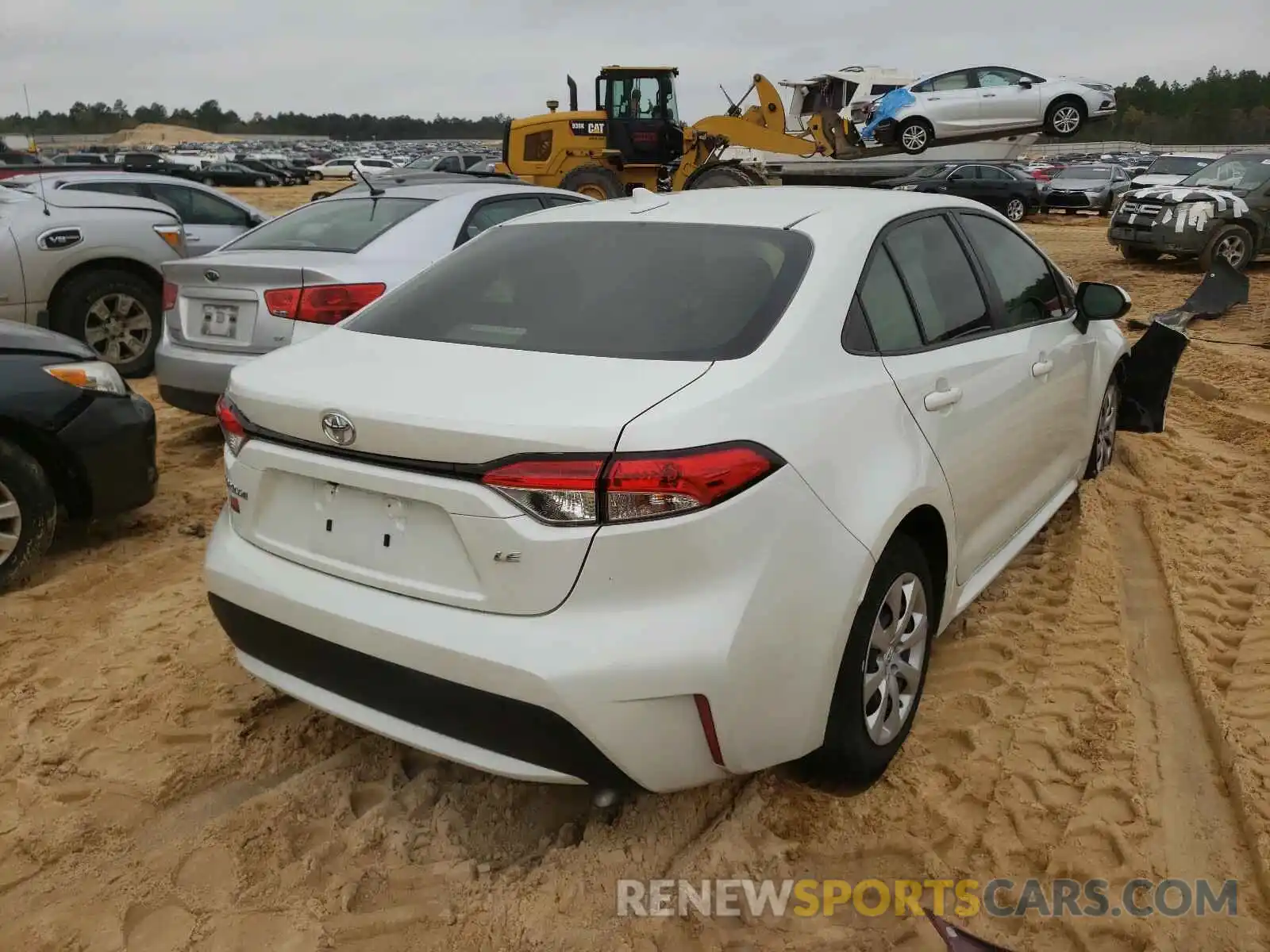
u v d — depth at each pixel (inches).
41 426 168.9
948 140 882.8
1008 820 113.6
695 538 90.1
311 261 222.8
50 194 326.6
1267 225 574.6
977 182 948.6
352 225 244.4
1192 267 594.6
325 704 105.7
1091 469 201.6
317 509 104.0
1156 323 225.6
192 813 115.1
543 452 89.0
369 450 96.3
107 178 420.5
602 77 741.9
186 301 229.3
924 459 116.6
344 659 100.5
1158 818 113.1
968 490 130.6
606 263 121.6
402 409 94.2
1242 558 179.6
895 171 950.4
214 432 268.5
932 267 135.8
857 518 103.3
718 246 120.0
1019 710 134.4
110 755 124.8
